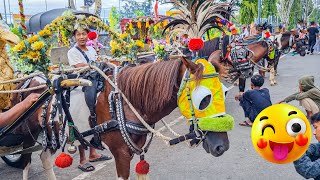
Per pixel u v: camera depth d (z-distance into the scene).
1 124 3.04
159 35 10.62
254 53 9.52
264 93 7.18
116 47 4.77
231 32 9.44
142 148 3.52
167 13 9.38
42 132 3.93
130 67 3.47
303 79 6.37
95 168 5.30
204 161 5.46
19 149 4.15
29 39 3.69
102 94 3.43
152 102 3.24
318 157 3.53
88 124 3.53
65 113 3.49
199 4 8.77
